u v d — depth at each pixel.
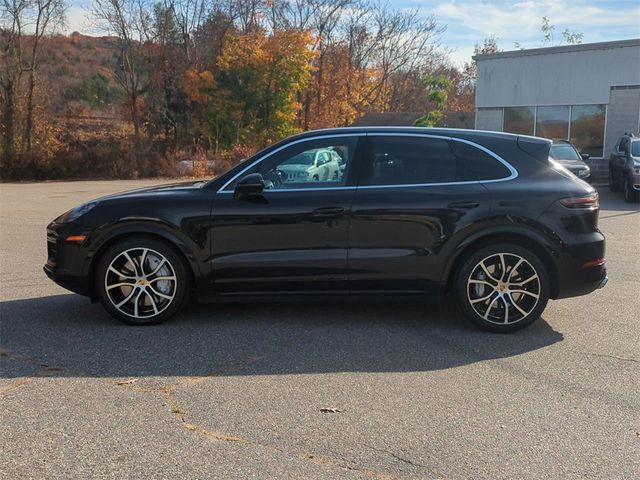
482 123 23.86
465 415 3.71
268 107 35.72
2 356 4.68
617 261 8.43
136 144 30.16
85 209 5.43
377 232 5.22
